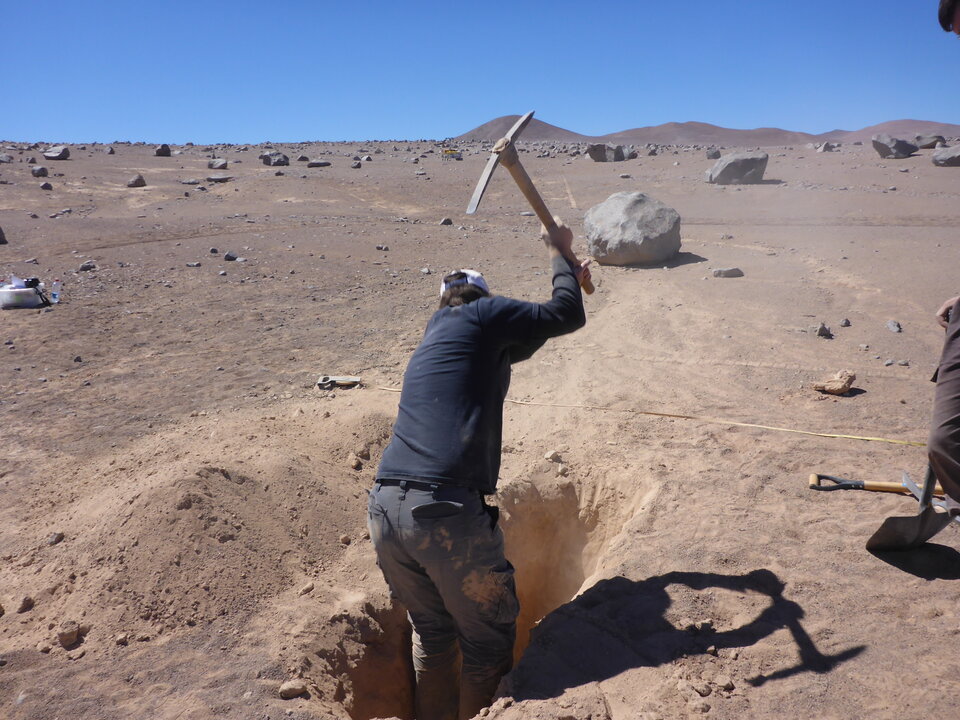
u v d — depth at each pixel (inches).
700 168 925.2
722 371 253.4
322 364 272.4
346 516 159.3
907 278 370.0
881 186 721.6
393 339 304.7
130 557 133.4
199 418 219.8
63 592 131.3
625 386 242.2
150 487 147.2
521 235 576.1
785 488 163.9
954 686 102.0
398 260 474.3
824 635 115.3
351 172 956.0
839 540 141.6
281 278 419.8
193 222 620.4
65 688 111.5
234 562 136.3
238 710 107.4
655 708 103.6
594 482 183.8
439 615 119.4
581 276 120.6
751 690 105.8
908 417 204.5
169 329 324.8
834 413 210.7
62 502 165.5
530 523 181.5
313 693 114.3
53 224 588.1
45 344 301.7
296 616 129.0
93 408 232.1
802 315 318.7
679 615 124.1
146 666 116.3
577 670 115.3
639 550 144.9
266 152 1270.9
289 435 191.8
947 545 138.9
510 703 108.4
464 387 110.7
